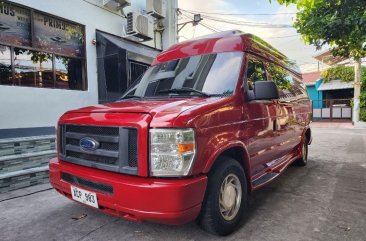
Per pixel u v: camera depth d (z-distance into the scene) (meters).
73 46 7.33
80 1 7.41
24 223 3.31
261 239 2.89
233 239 2.90
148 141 2.44
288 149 5.01
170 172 2.41
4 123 5.58
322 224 3.23
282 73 4.82
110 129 2.66
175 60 3.99
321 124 20.33
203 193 2.56
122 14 8.82
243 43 3.62
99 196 2.65
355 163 6.62
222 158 2.99
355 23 4.87
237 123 3.09
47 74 6.75
